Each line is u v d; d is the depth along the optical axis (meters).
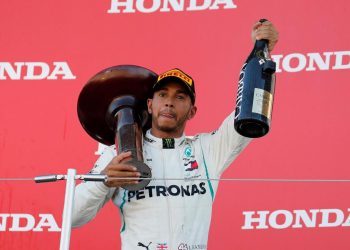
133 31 16.12
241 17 16.08
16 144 15.44
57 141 15.46
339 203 14.62
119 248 14.70
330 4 15.88
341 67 15.48
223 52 15.91
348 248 14.41
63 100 15.72
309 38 15.66
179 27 16.12
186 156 11.30
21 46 16.03
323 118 15.20
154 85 11.60
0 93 15.74
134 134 11.38
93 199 10.89
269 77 10.91
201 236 10.95
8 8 16.30
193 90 11.58
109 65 15.96
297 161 14.98
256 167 14.96
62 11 16.27
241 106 10.69
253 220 14.62
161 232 10.83
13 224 14.85
